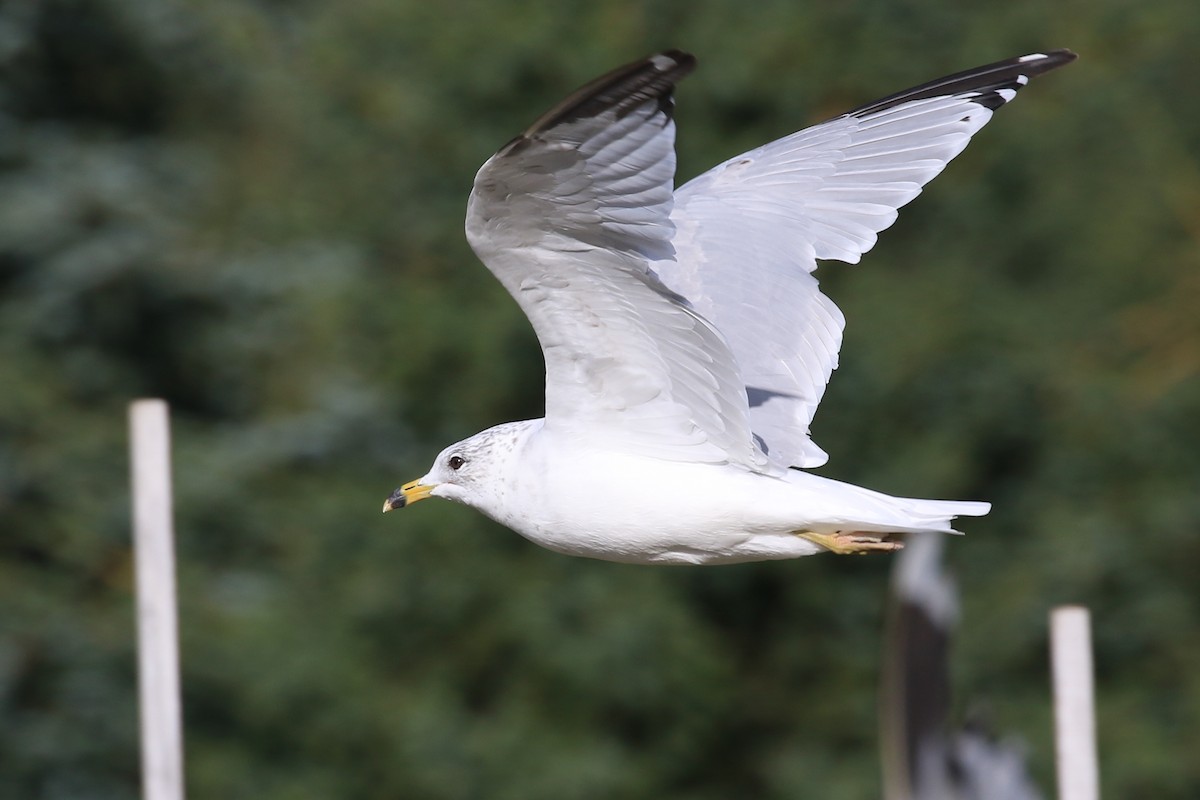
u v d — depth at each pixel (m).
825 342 6.85
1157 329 13.96
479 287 13.68
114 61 15.23
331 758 12.34
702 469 6.00
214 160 15.37
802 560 13.37
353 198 14.50
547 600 12.68
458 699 12.59
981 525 13.45
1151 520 13.23
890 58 13.82
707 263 7.03
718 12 13.84
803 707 13.41
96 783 12.68
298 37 16.30
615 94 4.77
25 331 13.36
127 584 12.95
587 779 12.23
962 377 13.23
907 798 3.60
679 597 13.14
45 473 12.84
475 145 13.98
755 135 13.46
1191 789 12.84
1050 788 11.98
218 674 12.26
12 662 12.45
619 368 5.90
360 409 13.30
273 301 14.16
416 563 12.76
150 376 14.01
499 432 6.48
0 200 13.73
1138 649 13.34
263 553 13.20
